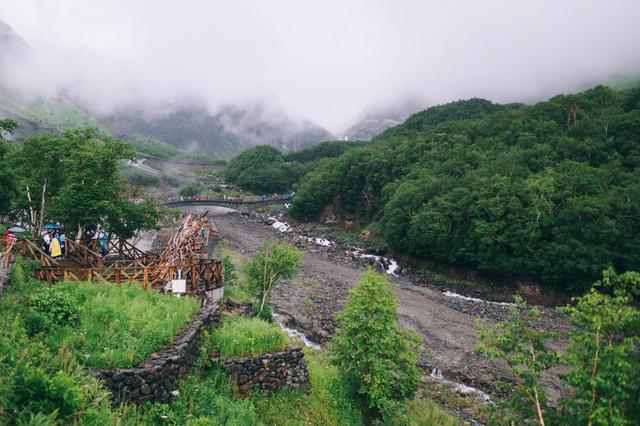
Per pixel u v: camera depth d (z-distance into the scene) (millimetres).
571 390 24562
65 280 16344
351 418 16844
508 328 13562
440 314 39094
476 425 20750
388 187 82062
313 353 24000
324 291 42281
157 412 10727
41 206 28172
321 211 102375
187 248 23891
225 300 23812
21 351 9109
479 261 52969
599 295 11664
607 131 75875
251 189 147125
